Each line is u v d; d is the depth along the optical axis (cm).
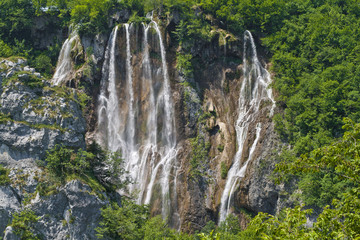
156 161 12044
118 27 13038
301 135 11106
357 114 10856
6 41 13575
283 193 10519
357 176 3684
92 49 12888
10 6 13738
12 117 9344
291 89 11931
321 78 11869
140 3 13575
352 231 3556
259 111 12031
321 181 9938
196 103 12475
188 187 11581
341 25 13400
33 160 8925
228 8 13638
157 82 12794
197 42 13038
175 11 13238
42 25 13775
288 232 3600
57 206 8469
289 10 14312
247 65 13050
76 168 8825
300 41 13125
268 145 11288
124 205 9338
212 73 12988
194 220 11275
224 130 12156
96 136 12269
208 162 11844
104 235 8406
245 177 11181
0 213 8225
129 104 12700
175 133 12331
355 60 12181
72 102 9931
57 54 13575
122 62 12938
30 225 8175
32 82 9719
